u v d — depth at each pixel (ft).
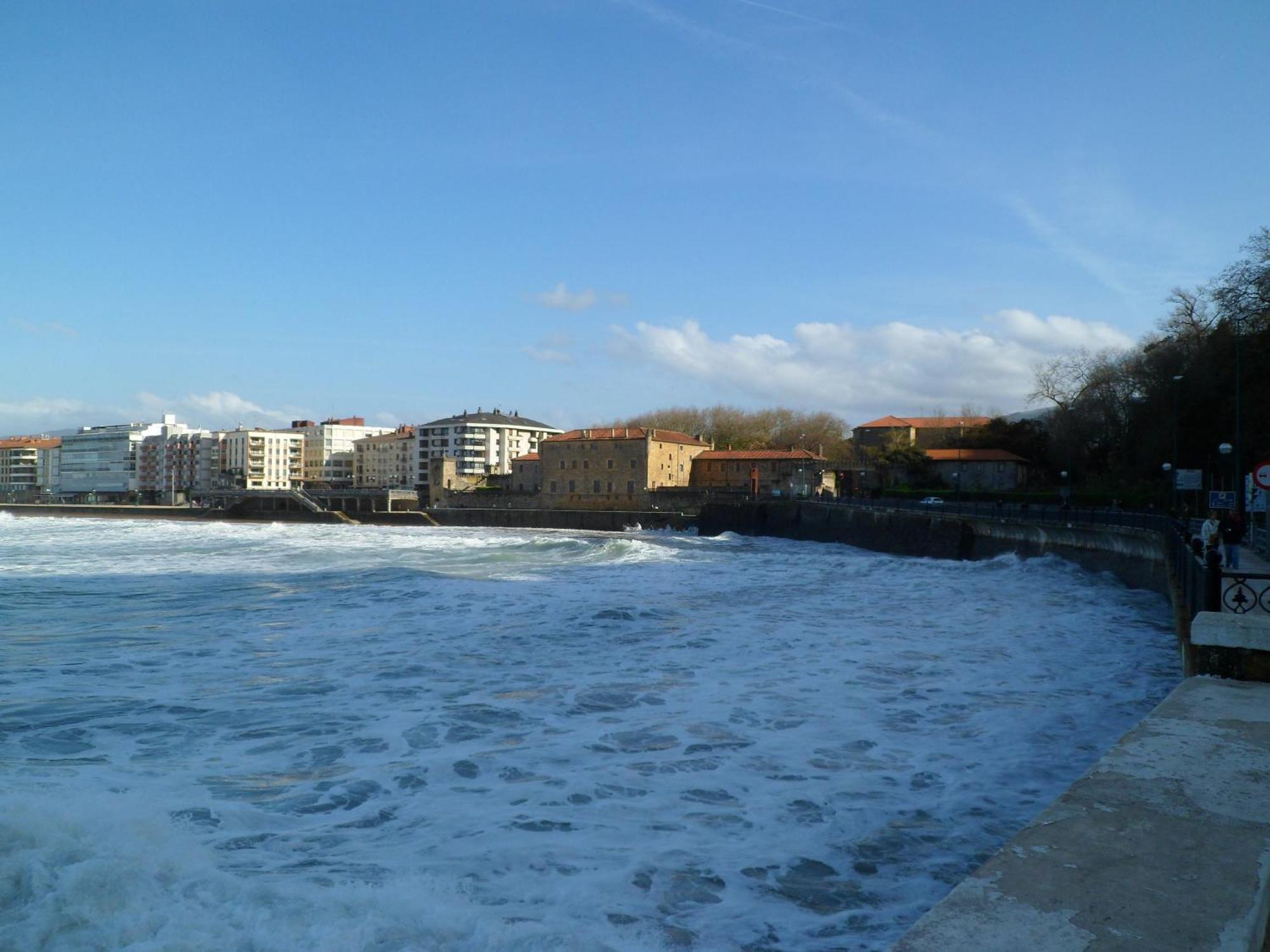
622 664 47.88
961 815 25.32
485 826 23.29
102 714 35.88
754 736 33.53
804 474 353.72
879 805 26.02
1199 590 45.01
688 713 36.96
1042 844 13.28
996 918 10.63
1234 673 27.73
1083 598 91.30
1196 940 10.06
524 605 72.02
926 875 21.13
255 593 80.48
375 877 19.07
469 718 35.65
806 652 52.49
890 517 199.62
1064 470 281.33
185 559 129.90
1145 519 112.88
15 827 17.97
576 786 27.09
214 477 616.39
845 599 83.10
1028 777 29.07
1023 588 101.30
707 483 374.43
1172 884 11.77
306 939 14.65
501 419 545.85
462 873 19.83
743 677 44.65
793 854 22.12
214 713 36.19
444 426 538.47
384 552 151.94
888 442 349.82
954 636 60.59
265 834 22.04
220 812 23.58
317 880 18.51
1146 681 46.39
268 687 41.34
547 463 366.84
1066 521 140.56
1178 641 56.65
